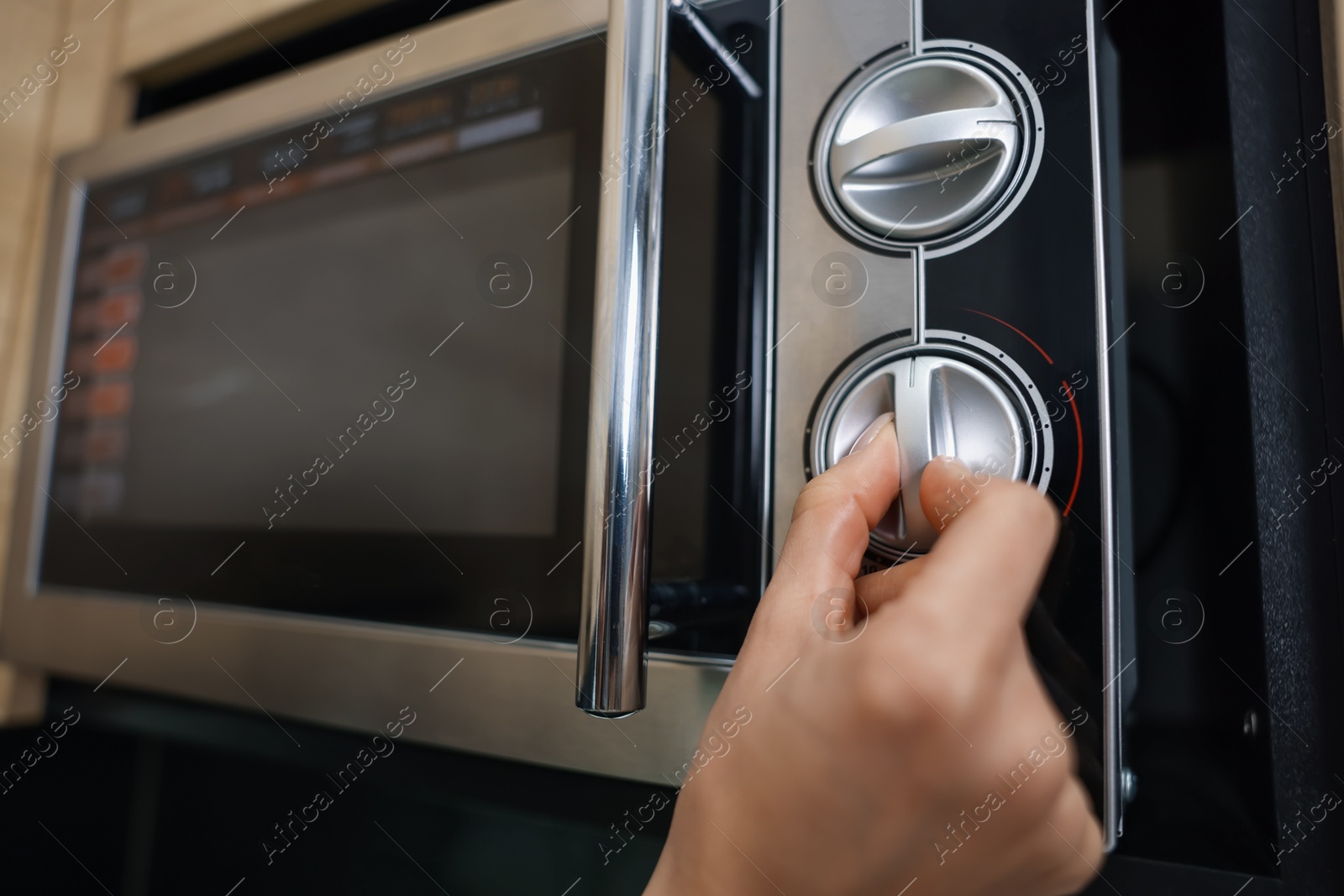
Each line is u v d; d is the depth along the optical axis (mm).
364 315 548
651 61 369
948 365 343
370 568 520
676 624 400
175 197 653
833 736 240
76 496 678
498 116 501
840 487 312
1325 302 343
